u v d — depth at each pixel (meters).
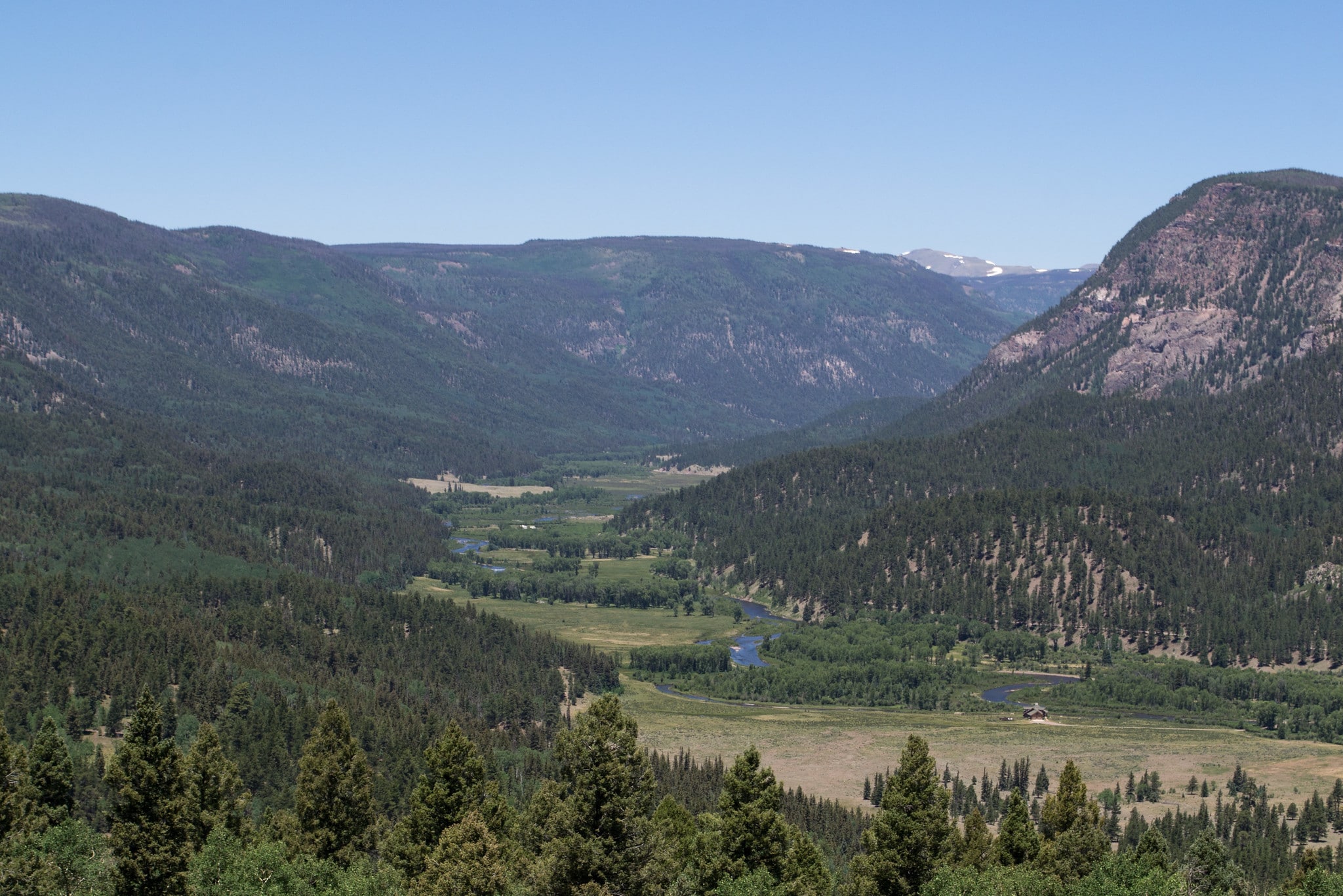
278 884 180.00
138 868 173.62
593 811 173.75
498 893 173.00
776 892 175.75
